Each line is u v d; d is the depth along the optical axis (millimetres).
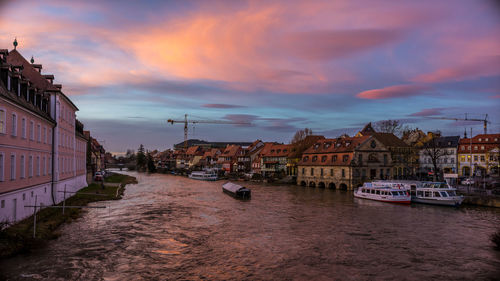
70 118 40438
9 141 22250
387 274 18812
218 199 48875
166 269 18891
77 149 46812
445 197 42406
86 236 24875
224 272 18688
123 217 32719
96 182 70750
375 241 25516
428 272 19203
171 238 25375
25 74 33156
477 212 38562
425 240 25953
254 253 22156
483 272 19234
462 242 25484
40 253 20469
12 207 22922
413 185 48719
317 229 29281
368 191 49719
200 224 30531
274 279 17828
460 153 79312
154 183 81312
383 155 64250
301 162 75875
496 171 70062
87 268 18422
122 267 18875
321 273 18797
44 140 30172
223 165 125625
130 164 193500
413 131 94438
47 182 31266
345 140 66750
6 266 18109
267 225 30609
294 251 22719
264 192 59438
